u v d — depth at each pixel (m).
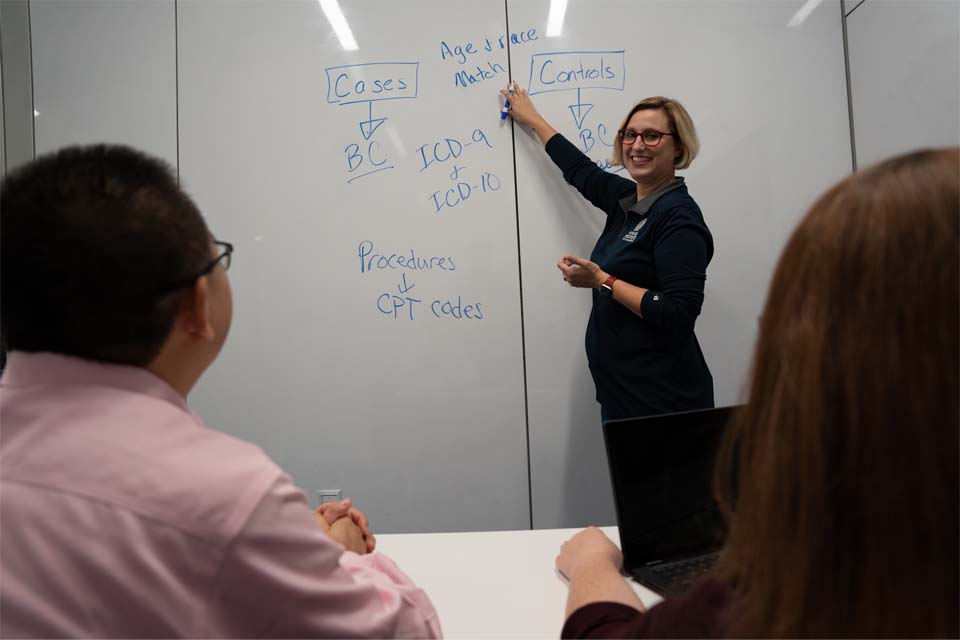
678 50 1.70
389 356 1.73
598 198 1.61
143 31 1.70
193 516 0.39
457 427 1.74
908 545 0.25
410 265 1.73
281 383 1.74
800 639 0.28
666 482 0.76
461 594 0.73
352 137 1.72
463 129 1.71
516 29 1.69
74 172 0.41
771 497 0.29
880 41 1.56
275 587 0.41
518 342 1.73
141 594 0.38
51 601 0.37
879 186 0.29
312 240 1.73
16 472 0.40
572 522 1.73
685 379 1.47
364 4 1.70
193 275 0.45
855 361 0.27
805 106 1.70
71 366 0.43
